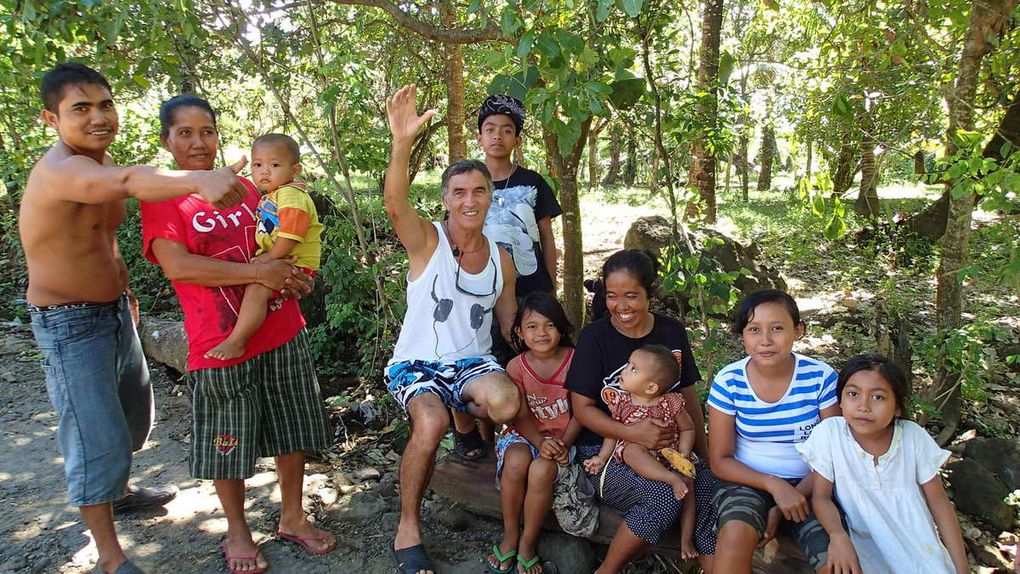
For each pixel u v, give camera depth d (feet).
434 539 10.90
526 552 9.87
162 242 8.82
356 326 17.42
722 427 9.34
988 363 16.39
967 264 14.70
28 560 9.94
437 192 40.40
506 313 10.82
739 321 9.24
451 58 25.55
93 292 9.07
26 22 11.93
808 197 14.20
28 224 8.46
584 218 42.78
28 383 16.20
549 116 9.88
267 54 15.47
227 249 9.23
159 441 13.71
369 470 13.10
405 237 9.64
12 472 12.33
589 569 10.12
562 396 10.36
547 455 9.43
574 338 16.72
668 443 9.50
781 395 9.20
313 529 10.57
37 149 21.04
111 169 7.77
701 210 14.51
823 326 23.38
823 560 8.23
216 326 9.11
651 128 13.03
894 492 8.45
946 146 14.10
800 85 21.11
